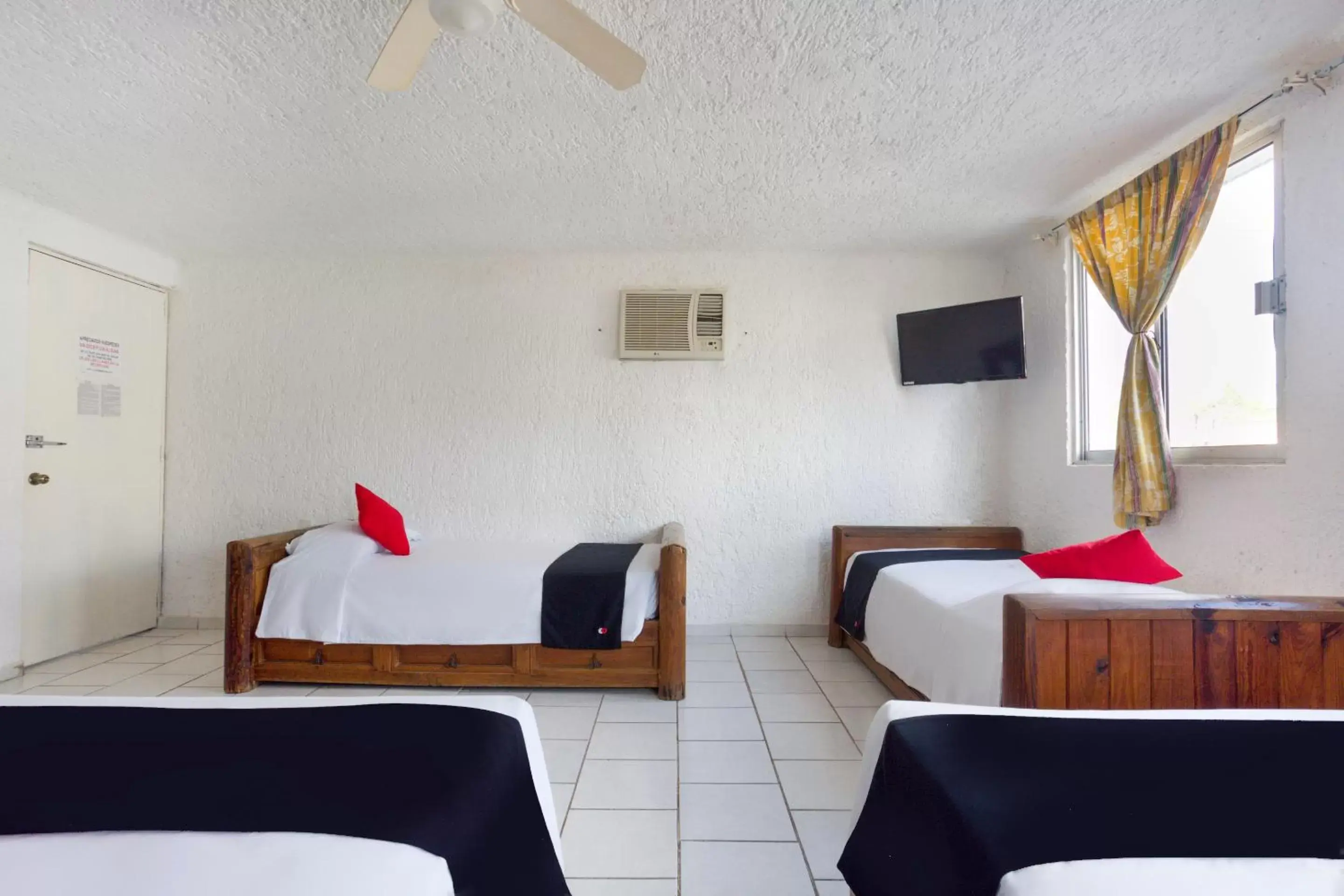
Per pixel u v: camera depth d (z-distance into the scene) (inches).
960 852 32.7
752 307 144.0
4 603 111.9
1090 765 39.3
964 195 111.5
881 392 144.1
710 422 143.7
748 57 73.5
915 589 96.9
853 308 144.3
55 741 42.7
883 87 79.3
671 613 108.3
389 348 144.6
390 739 43.6
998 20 67.2
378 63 60.8
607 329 144.3
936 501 144.2
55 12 66.5
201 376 145.1
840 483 143.6
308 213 120.0
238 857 30.6
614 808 73.8
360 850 30.9
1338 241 71.4
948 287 143.9
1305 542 74.9
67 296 123.6
